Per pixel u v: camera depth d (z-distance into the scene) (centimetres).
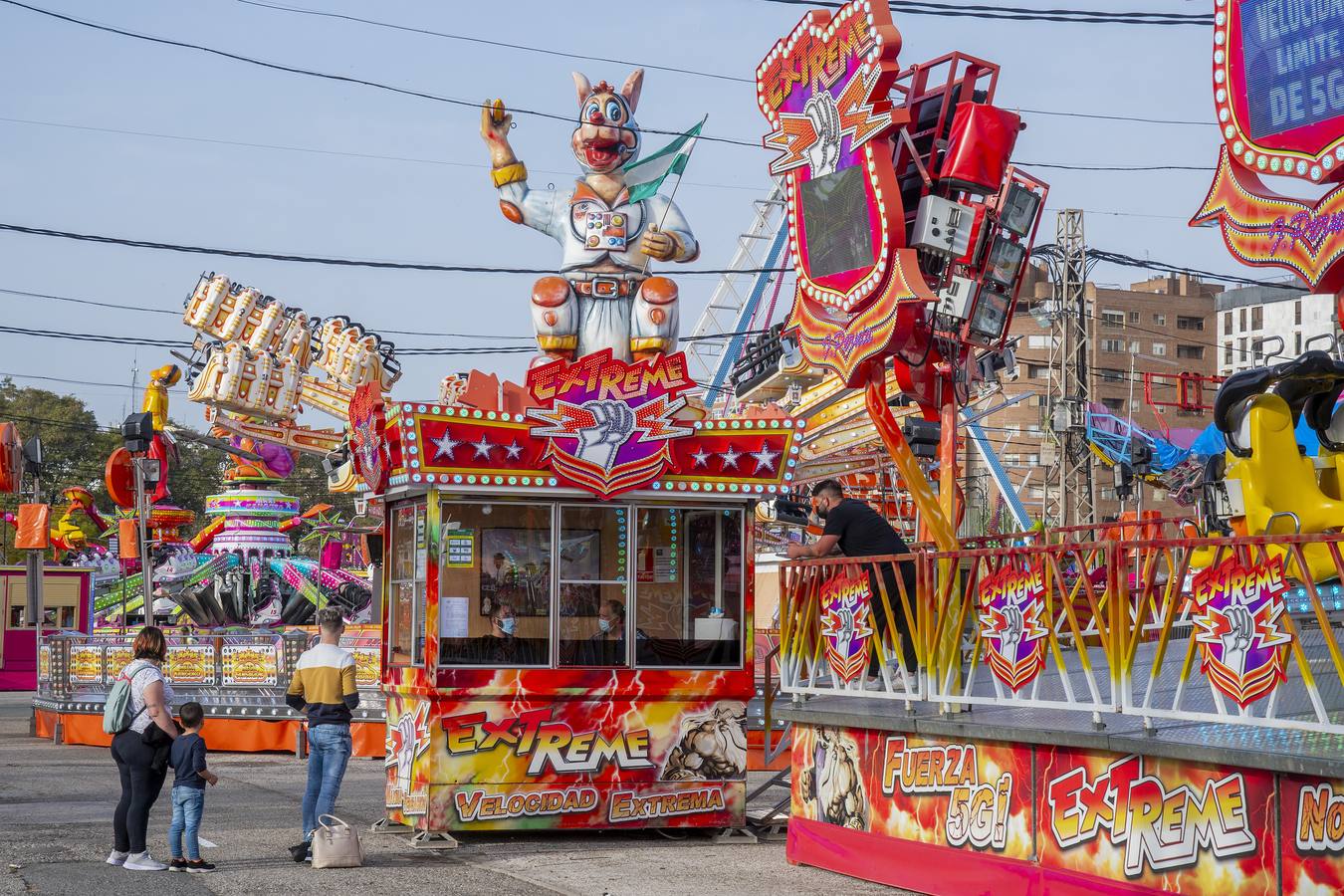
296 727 2056
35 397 9038
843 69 1144
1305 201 909
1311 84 891
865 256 1126
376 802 1515
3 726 2642
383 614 1304
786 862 1092
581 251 1524
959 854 902
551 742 1195
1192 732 757
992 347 1216
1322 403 1238
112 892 966
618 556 1231
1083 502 3788
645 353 1516
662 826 1211
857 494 2784
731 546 1259
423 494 1216
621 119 1542
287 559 3175
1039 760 841
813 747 1071
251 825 1309
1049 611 823
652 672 1220
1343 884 650
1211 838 721
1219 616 706
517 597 1207
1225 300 10862
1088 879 798
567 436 1205
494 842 1195
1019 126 1177
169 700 1087
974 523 5800
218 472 9325
